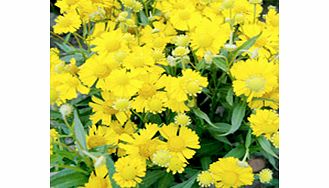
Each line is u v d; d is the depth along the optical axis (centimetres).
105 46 69
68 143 79
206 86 69
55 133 63
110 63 67
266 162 86
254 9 72
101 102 68
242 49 66
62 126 73
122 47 69
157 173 65
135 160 60
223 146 73
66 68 70
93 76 67
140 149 61
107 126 72
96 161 55
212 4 76
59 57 78
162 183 66
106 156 61
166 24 80
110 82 65
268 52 71
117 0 85
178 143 62
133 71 66
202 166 70
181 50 66
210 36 66
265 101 66
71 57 79
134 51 71
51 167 67
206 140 72
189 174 69
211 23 67
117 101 64
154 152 61
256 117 62
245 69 63
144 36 76
